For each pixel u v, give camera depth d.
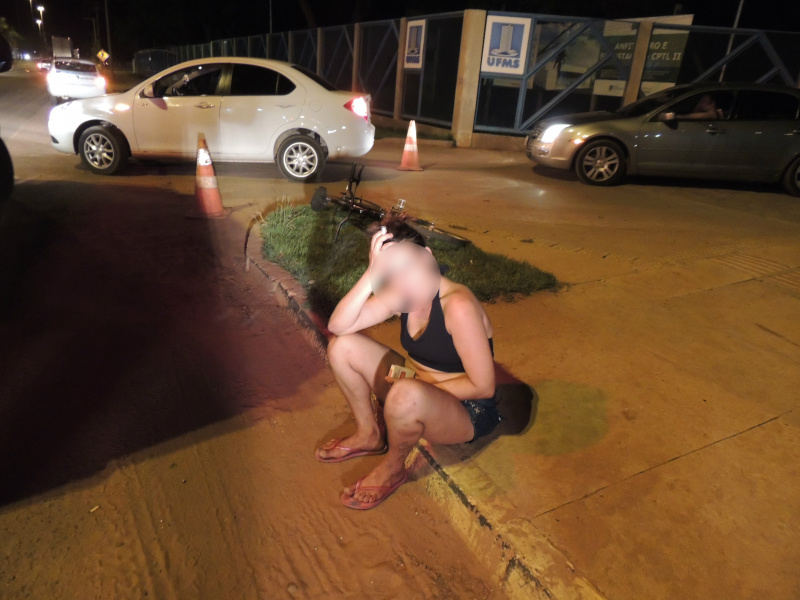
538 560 2.07
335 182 8.41
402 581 2.17
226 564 2.22
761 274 4.79
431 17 13.38
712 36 12.35
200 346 3.75
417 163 9.75
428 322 2.27
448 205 7.19
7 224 5.83
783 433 2.78
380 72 16.20
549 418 2.86
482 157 11.60
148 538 2.32
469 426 2.40
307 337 3.85
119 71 60.66
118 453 2.77
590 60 12.48
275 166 9.50
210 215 6.30
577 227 6.30
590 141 8.48
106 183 7.77
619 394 3.07
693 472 2.52
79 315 4.08
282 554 2.28
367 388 2.63
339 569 2.22
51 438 2.84
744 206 7.56
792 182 8.20
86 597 2.07
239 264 5.04
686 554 2.12
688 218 6.82
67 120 7.97
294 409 3.16
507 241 5.67
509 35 12.20
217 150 8.04
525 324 3.84
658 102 8.64
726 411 2.94
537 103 12.76
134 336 3.83
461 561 2.26
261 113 7.90
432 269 2.20
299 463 2.76
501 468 2.51
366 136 8.23
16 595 2.06
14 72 42.84
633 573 2.04
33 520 2.38
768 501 2.37
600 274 4.77
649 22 12.16
